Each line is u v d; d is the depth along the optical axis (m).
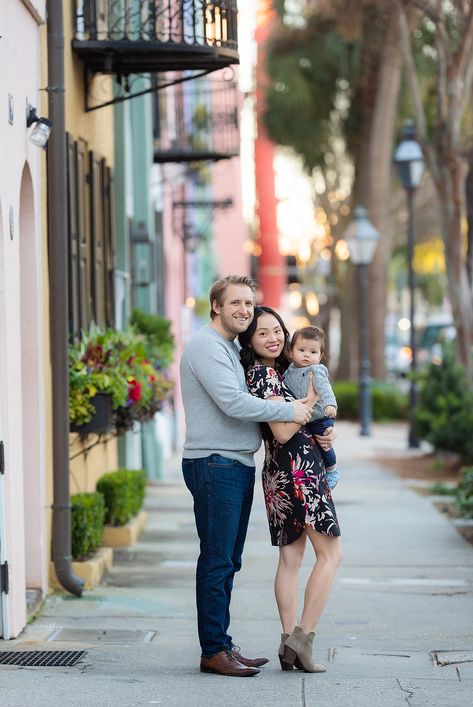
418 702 7.75
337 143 44.47
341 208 46.75
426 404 22.98
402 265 67.31
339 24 30.48
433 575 12.89
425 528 16.19
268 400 8.20
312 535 8.48
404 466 24.19
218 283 8.35
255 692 7.97
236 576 12.87
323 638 9.98
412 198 27.39
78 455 13.23
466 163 21.17
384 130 37.53
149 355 17.58
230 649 8.59
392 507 18.30
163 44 13.52
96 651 9.37
